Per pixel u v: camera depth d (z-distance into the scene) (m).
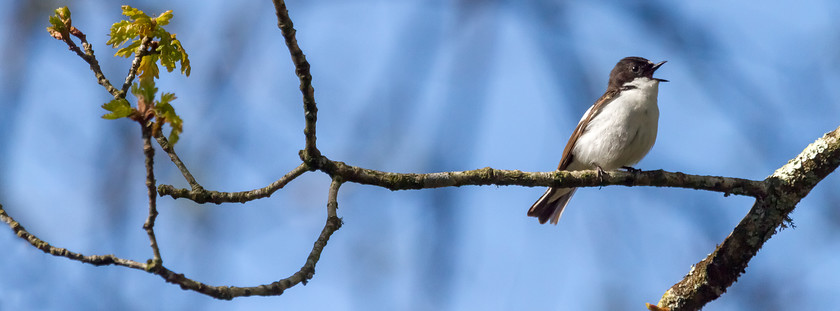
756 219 10.38
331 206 8.91
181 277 6.72
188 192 8.95
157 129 6.56
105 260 6.73
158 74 8.59
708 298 10.59
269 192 9.09
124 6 8.27
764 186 10.30
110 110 6.44
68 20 8.81
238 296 7.01
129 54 8.46
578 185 10.16
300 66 8.37
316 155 9.15
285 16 7.93
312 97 8.69
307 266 7.95
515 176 9.93
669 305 10.71
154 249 6.61
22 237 6.93
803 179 10.16
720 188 10.33
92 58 8.77
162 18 8.41
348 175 9.29
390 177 9.53
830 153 10.06
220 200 8.99
